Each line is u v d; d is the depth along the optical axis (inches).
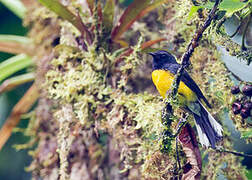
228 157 291.4
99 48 311.0
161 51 311.1
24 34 432.1
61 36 344.8
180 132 261.9
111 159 326.3
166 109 260.2
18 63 376.2
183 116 289.6
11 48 375.6
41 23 368.2
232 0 246.7
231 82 288.7
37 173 341.4
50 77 321.1
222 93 293.0
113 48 330.0
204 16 295.0
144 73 353.7
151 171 263.7
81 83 300.5
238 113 268.4
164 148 257.1
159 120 266.8
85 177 317.1
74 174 318.0
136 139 278.7
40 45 370.9
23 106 361.7
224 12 264.8
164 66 305.1
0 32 429.7
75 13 339.3
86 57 308.3
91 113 298.5
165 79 296.7
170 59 307.4
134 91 348.8
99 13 317.1
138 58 302.2
